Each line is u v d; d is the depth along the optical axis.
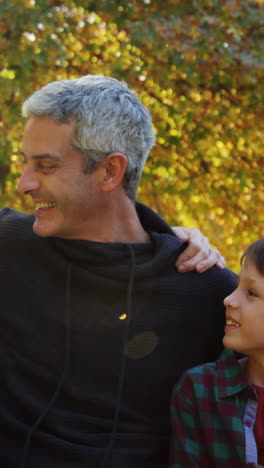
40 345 1.73
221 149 5.87
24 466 1.64
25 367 1.72
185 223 6.27
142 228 1.88
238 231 6.19
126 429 1.69
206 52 5.05
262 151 5.90
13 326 1.75
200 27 5.04
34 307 1.75
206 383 1.63
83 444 1.65
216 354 1.84
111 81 1.74
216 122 5.67
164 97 5.60
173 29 4.98
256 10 5.22
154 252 1.79
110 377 1.72
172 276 1.79
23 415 1.70
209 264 1.82
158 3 5.10
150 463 1.69
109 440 1.66
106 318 1.74
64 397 1.70
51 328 1.74
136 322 1.75
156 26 4.89
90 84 1.68
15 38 4.89
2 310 1.77
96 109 1.64
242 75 5.30
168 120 5.67
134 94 1.78
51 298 1.75
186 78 5.37
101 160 1.67
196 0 5.06
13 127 5.30
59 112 1.62
